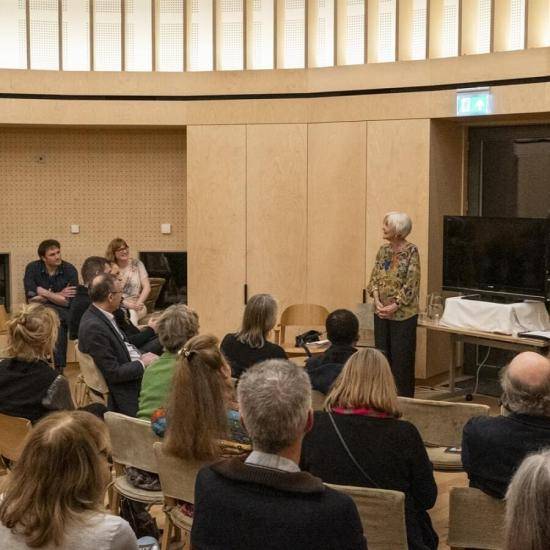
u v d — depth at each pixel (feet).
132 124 27.22
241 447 10.12
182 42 27.94
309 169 26.58
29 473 6.17
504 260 21.52
